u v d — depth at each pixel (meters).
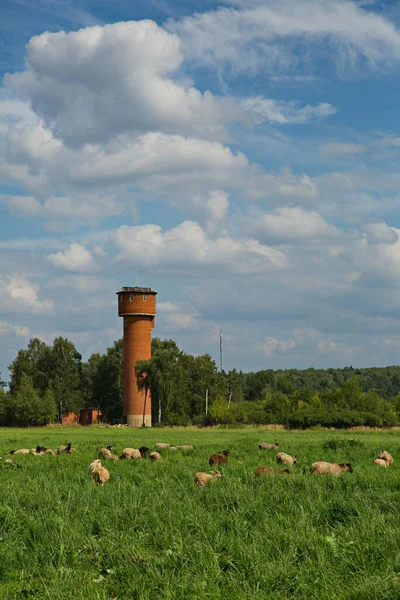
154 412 135.62
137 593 10.38
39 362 165.75
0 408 144.25
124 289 136.62
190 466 27.31
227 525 13.70
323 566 10.81
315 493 17.23
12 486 19.89
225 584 10.49
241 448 42.81
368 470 24.70
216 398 152.38
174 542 12.36
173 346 147.88
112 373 161.12
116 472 24.83
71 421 159.75
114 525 14.31
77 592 10.45
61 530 13.16
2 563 11.89
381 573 10.28
